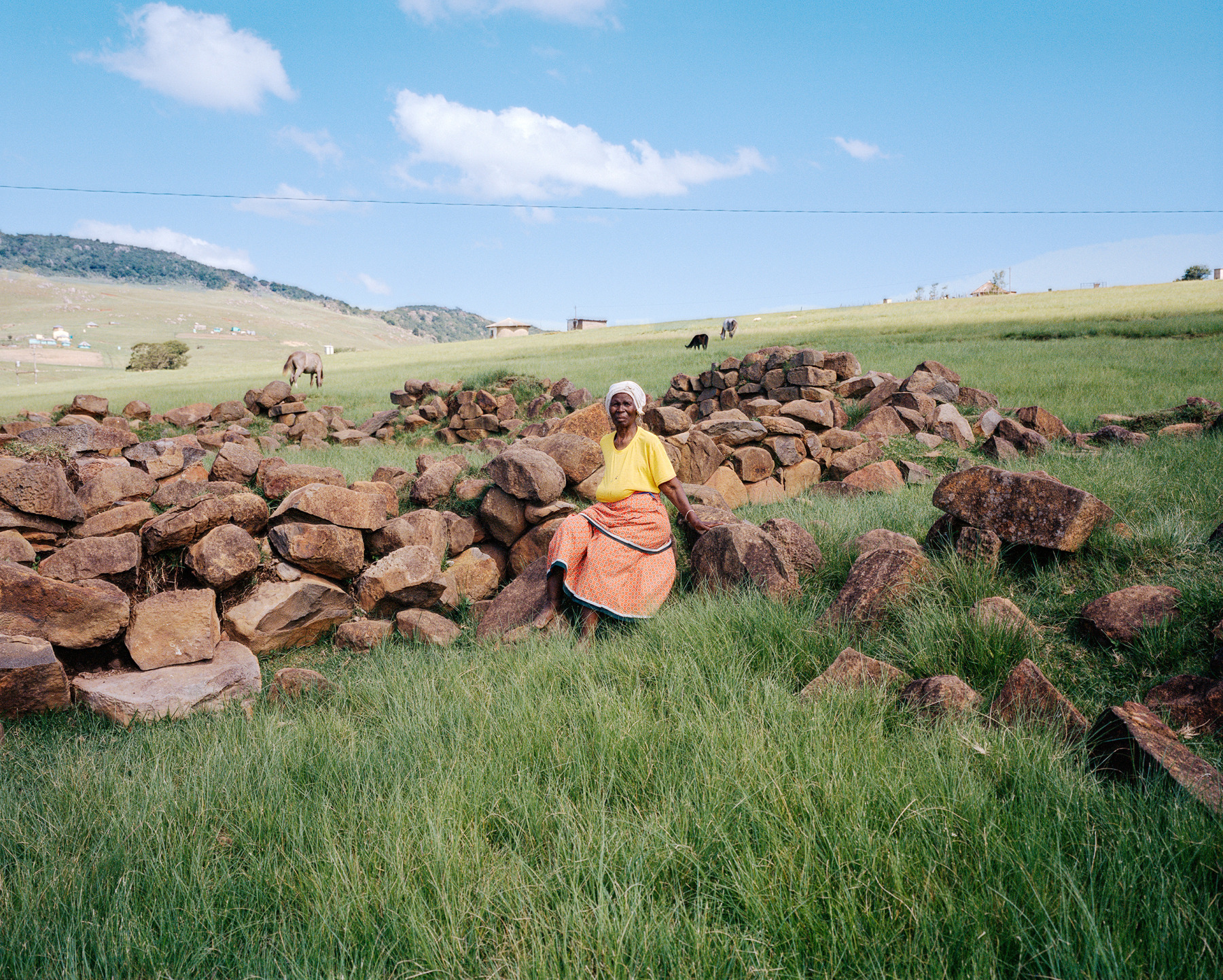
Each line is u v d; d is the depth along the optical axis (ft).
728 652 11.73
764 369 41.27
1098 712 9.21
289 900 7.03
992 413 31.30
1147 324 94.58
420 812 7.94
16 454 19.01
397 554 16.53
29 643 11.91
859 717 9.28
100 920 6.82
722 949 5.73
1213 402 29.53
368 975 5.80
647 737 9.20
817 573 14.97
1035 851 6.38
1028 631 10.71
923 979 5.31
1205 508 14.96
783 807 7.27
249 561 15.21
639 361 93.56
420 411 52.54
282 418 57.06
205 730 11.31
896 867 6.23
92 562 13.88
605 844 7.00
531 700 10.78
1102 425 31.09
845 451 29.32
